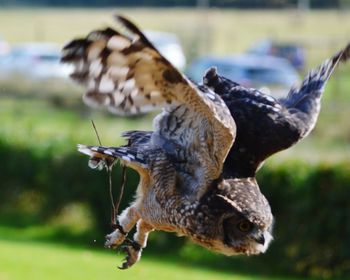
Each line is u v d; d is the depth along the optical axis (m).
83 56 5.54
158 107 5.87
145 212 6.64
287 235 18.81
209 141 6.07
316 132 25.83
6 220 22.66
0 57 42.66
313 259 18.64
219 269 19.02
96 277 17.12
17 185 23.17
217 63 40.44
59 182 22.30
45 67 37.16
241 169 6.51
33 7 63.34
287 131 6.69
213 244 6.35
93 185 21.73
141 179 6.60
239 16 56.91
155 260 19.47
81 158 21.97
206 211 6.29
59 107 30.75
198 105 5.78
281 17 55.41
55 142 22.64
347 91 32.69
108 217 21.55
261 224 6.25
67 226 22.06
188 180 6.37
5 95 32.28
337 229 18.41
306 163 18.91
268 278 18.42
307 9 55.47
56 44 50.06
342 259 18.45
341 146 23.94
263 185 19.00
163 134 6.42
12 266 17.73
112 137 22.64
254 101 6.79
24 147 23.03
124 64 5.64
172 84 5.71
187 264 19.28
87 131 23.69
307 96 7.06
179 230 6.51
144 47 5.54
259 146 6.59
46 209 22.58
